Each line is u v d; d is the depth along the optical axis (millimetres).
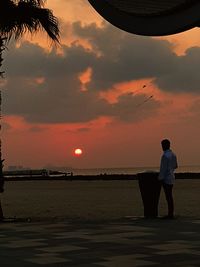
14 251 9719
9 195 36469
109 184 61188
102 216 18031
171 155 14875
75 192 39844
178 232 12031
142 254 9211
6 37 17203
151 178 15508
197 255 9070
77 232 12328
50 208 22766
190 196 31344
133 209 21203
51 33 17109
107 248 9891
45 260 8766
